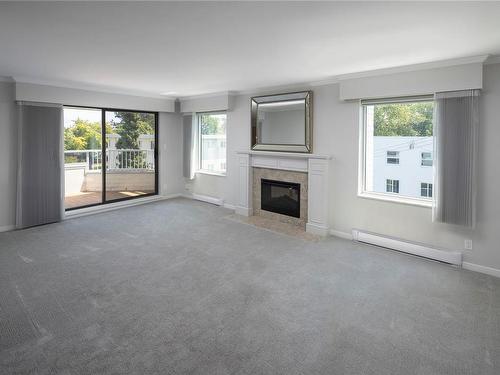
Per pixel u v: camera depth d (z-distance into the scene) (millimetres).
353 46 2881
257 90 5543
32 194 4859
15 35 2629
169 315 2523
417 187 3992
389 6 2002
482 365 1989
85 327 2346
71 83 4961
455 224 3443
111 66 3789
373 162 4348
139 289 2957
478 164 3346
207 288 2996
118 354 2051
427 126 3869
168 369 1921
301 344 2184
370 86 3990
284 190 5262
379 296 2879
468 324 2445
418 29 2420
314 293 2924
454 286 3086
